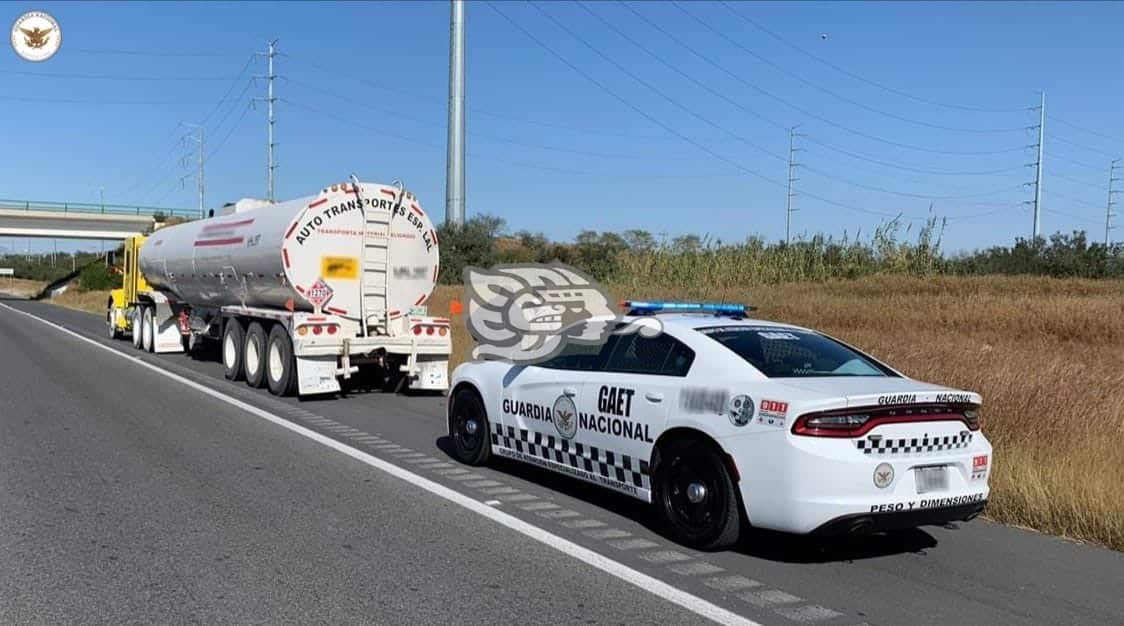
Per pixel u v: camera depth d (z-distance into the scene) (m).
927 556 5.98
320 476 8.12
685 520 6.05
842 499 5.26
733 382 5.85
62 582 5.24
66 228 73.44
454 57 34.12
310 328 13.23
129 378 15.80
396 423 11.29
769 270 35.84
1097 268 43.81
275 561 5.69
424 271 14.40
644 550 5.98
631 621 4.76
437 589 5.21
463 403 8.66
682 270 35.44
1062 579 5.55
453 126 34.34
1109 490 6.78
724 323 6.71
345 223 13.77
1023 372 9.82
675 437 6.16
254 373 14.58
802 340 6.54
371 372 15.45
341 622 4.69
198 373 16.75
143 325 21.84
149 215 75.62
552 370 7.47
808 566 5.71
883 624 4.77
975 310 23.80
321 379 13.31
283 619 4.72
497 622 4.72
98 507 6.93
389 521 6.63
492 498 7.32
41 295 82.50
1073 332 21.61
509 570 5.56
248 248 14.45
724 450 5.74
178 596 5.04
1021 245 46.00
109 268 26.55
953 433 5.64
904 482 5.43
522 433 7.75
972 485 5.70
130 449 9.26
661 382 6.33
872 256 38.25
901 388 5.75
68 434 10.05
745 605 5.00
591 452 6.91
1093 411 8.43
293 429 10.67
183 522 6.55
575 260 49.75
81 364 18.22
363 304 13.96
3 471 8.12
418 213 14.30
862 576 5.54
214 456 8.98
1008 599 5.18
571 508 7.04
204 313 18.28
